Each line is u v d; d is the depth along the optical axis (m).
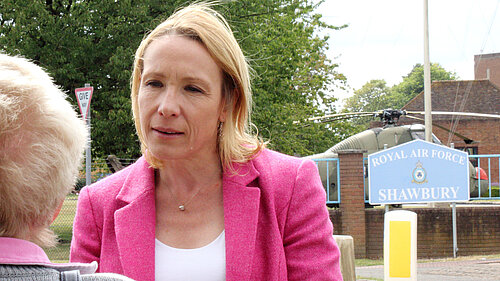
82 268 1.15
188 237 1.70
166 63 1.55
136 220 1.68
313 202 1.74
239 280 1.63
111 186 1.77
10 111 1.07
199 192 1.72
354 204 10.52
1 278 1.02
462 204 14.26
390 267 3.95
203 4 1.69
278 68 16.59
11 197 1.06
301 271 1.71
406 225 3.94
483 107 35.12
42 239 1.19
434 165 9.95
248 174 1.71
